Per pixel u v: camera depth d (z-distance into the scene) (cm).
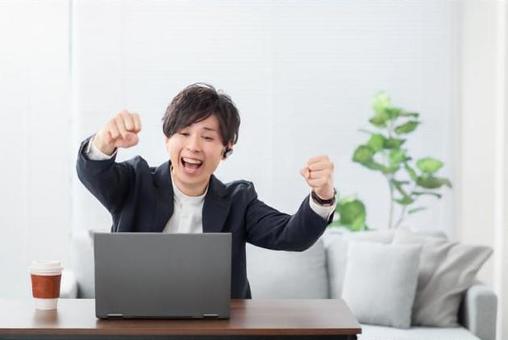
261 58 527
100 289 206
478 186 524
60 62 522
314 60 527
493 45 523
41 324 199
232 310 220
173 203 243
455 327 420
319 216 229
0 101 520
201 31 527
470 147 525
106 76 524
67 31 523
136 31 525
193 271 207
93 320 205
